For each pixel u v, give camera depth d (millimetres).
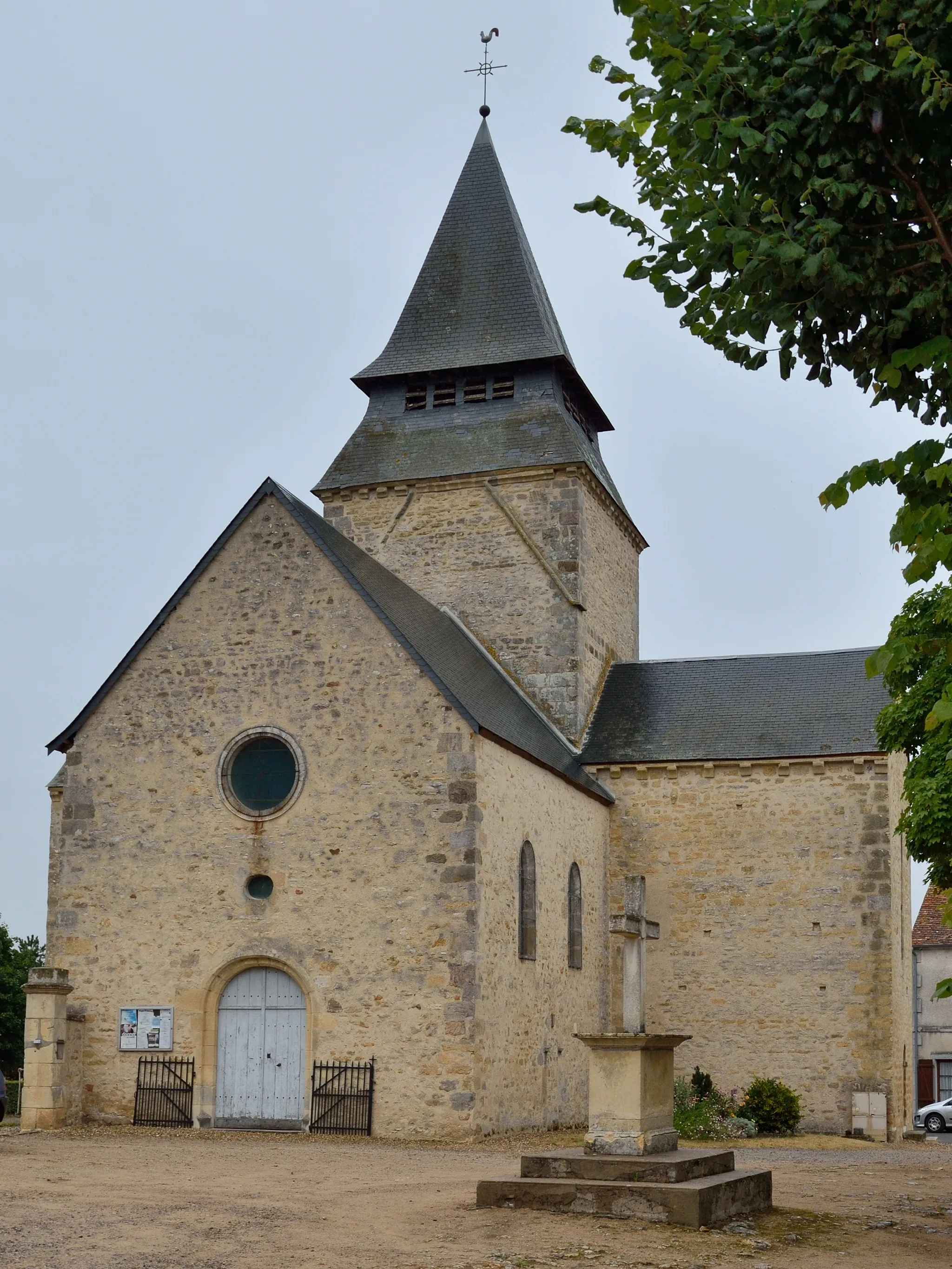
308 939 20109
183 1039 20391
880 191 8828
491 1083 19641
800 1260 10289
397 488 29000
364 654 20734
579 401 31141
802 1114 24391
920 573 7258
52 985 20266
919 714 18438
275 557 21531
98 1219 10844
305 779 20594
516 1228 11023
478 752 20016
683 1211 11336
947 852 17656
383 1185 13391
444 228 31188
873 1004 24469
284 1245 10055
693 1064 25078
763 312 9281
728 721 26828
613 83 9578
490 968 19906
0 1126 21500
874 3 8422
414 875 19797
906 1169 16859
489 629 27719
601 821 25844
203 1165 14984
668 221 9641
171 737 21422
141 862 21125
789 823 25438
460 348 29625
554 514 27906
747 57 9070
